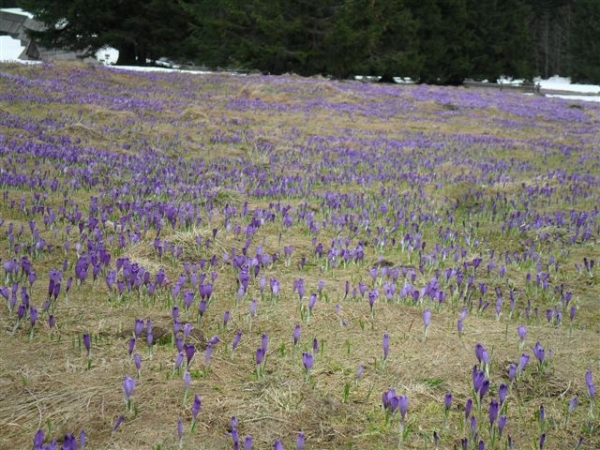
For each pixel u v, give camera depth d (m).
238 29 46.28
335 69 46.78
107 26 49.97
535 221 10.50
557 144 22.39
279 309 5.80
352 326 5.48
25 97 22.55
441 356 4.95
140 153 14.84
